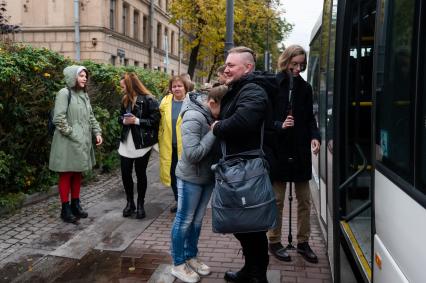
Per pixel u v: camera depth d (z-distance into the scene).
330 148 4.16
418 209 2.08
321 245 5.21
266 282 3.82
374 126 2.86
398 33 2.46
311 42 9.92
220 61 25.03
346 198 4.30
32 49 6.69
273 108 3.82
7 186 6.63
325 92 4.84
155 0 42.38
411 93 2.23
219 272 4.47
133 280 4.32
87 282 4.27
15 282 4.26
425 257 1.99
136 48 37.62
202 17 21.48
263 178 3.48
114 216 6.29
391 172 2.49
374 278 2.82
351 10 3.80
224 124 3.42
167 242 5.33
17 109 6.41
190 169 4.08
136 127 6.07
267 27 27.34
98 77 8.76
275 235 4.75
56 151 5.75
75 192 6.13
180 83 6.18
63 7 30.38
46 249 5.07
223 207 3.46
